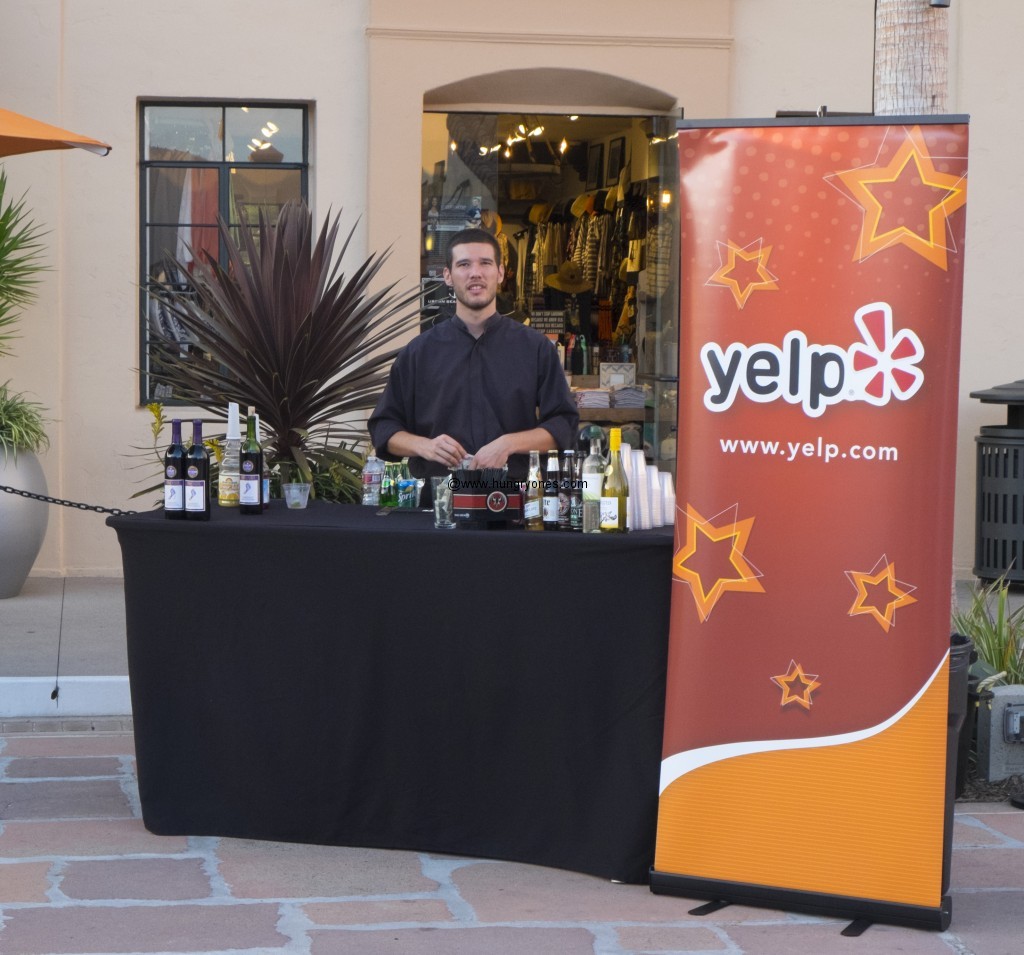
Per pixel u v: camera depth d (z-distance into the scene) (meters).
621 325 9.16
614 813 3.91
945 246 3.60
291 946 3.44
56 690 5.56
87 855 4.08
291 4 8.21
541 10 8.27
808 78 8.55
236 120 8.34
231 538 4.17
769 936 3.55
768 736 3.73
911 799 3.61
